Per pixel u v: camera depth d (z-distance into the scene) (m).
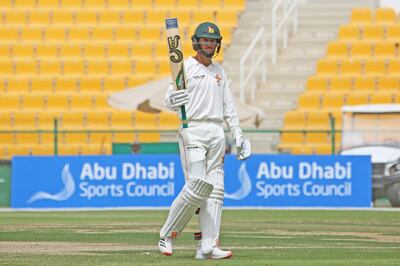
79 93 117.94
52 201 89.31
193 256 37.19
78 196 89.06
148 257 36.72
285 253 38.84
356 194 89.81
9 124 115.56
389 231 55.03
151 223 64.00
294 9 124.38
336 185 89.56
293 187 89.38
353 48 117.12
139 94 100.56
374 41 117.81
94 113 114.69
